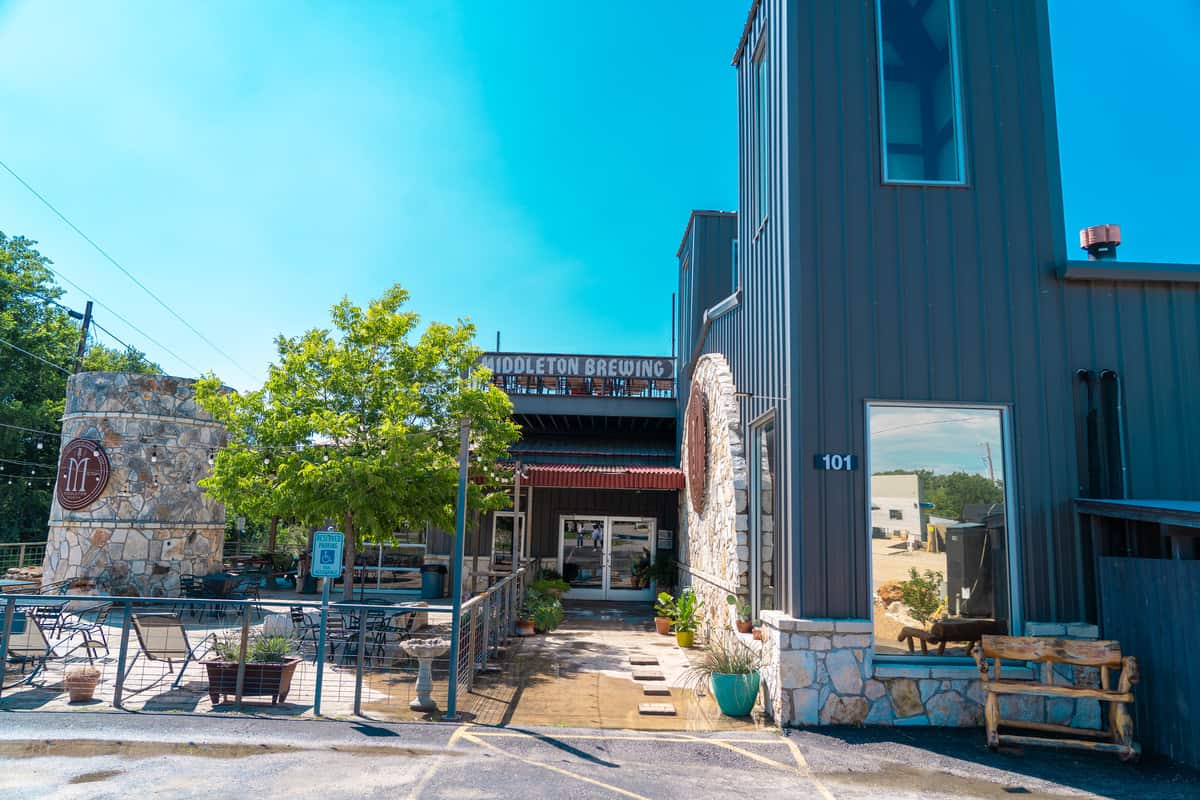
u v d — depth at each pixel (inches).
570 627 607.5
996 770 255.0
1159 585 279.7
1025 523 322.3
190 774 238.1
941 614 316.2
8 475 1339.8
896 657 311.0
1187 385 336.8
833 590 314.8
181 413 716.0
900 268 336.5
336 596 743.7
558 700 356.8
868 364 329.4
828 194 339.6
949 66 352.2
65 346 1453.0
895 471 323.9
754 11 430.9
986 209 342.6
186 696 346.6
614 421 916.6
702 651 488.4
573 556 816.9
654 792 229.5
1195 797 230.1
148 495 689.0
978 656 287.0
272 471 526.9
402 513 523.2
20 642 372.8
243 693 333.4
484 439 570.6
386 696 357.4
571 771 248.4
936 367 331.0
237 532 1090.1
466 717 320.5
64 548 680.4
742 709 327.3
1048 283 340.2
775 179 370.3
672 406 871.7
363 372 544.4
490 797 222.4
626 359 895.7
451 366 567.8
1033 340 335.9
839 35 350.3
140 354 1694.1
